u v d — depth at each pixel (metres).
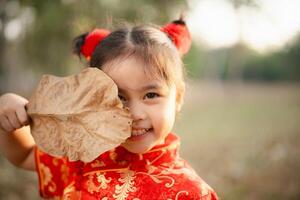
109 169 1.47
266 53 38.25
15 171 4.78
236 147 7.77
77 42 1.75
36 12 4.30
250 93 24.97
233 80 25.66
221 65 38.97
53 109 1.27
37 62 6.07
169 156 1.50
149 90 1.38
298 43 34.66
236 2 5.45
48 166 1.64
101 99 1.25
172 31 1.72
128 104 1.38
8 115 1.36
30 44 5.82
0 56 6.62
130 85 1.37
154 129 1.39
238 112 14.13
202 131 9.86
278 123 10.96
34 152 1.67
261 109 15.02
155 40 1.45
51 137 1.31
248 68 39.28
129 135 1.24
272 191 4.92
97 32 1.68
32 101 1.32
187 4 4.60
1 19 4.97
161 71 1.40
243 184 5.24
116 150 1.48
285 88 30.86
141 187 1.42
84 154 1.26
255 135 9.05
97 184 1.46
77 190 1.51
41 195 1.67
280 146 7.38
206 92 25.95
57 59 5.82
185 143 8.30
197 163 6.62
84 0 4.24
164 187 1.40
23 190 4.35
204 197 1.41
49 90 1.29
